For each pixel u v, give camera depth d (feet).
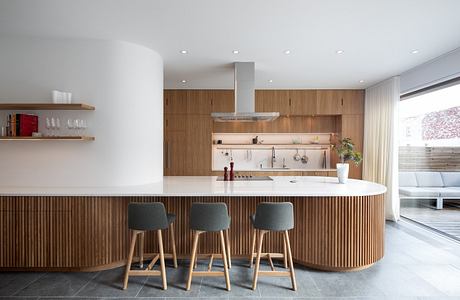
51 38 10.94
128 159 11.50
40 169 11.03
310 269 10.55
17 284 9.39
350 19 9.25
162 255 9.16
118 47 11.23
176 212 11.41
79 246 10.19
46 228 10.16
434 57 13.02
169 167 19.74
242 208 11.37
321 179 13.76
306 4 8.30
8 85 10.90
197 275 9.16
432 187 20.06
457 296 8.59
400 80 16.28
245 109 13.57
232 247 11.43
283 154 21.74
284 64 14.08
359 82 17.92
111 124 11.19
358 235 10.23
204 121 19.76
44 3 8.28
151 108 12.21
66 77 10.98
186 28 10.00
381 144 17.61
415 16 9.00
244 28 10.00
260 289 9.05
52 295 8.68
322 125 21.22
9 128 10.25
